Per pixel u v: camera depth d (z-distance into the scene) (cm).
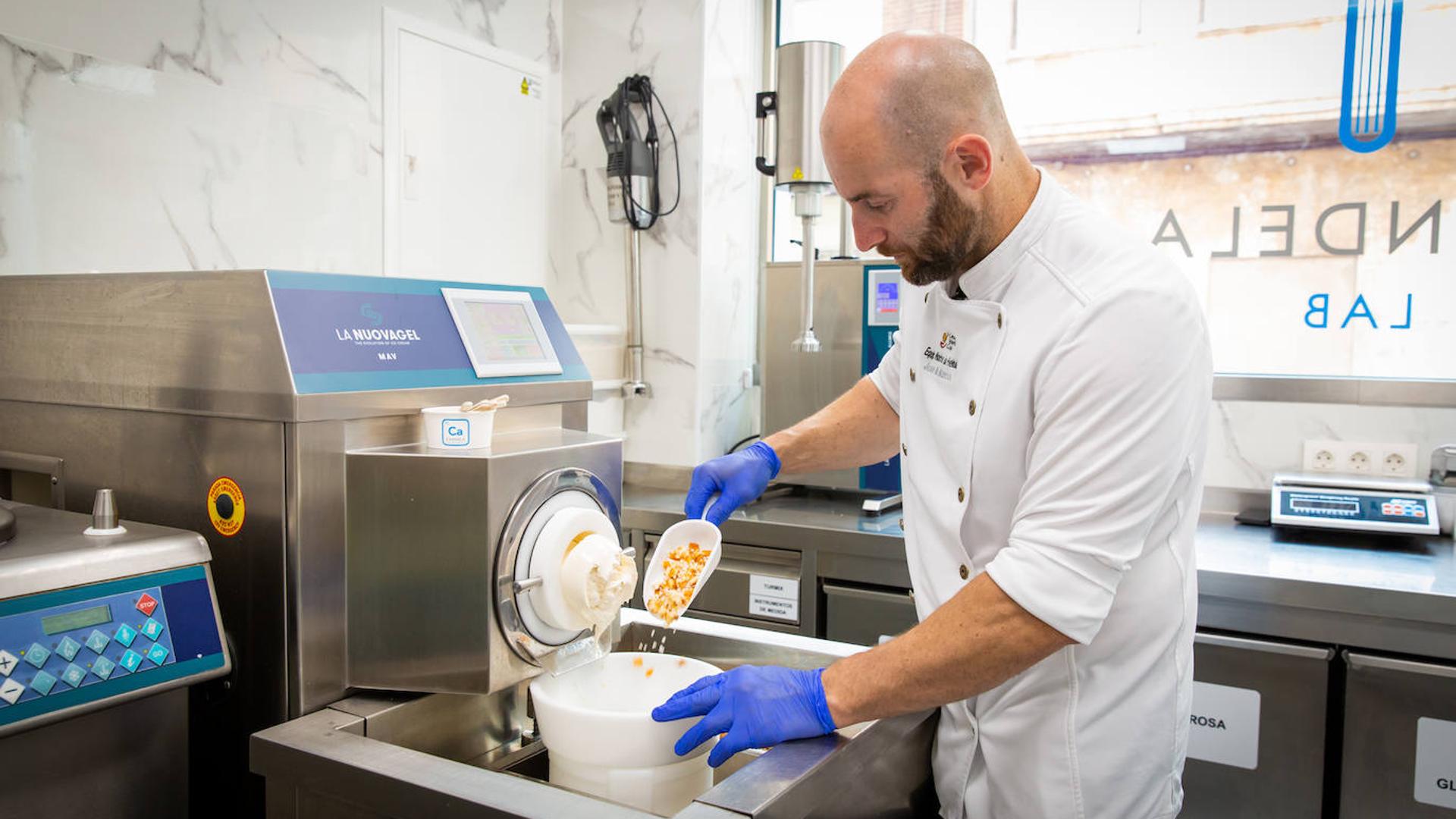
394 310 127
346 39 242
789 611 251
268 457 113
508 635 114
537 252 306
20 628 95
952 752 130
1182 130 272
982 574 109
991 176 113
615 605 117
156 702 111
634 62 298
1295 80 259
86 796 105
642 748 107
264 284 113
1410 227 251
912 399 142
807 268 269
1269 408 262
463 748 128
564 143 313
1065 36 283
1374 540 234
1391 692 188
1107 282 112
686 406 297
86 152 190
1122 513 106
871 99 107
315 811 105
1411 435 249
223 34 214
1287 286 265
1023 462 119
